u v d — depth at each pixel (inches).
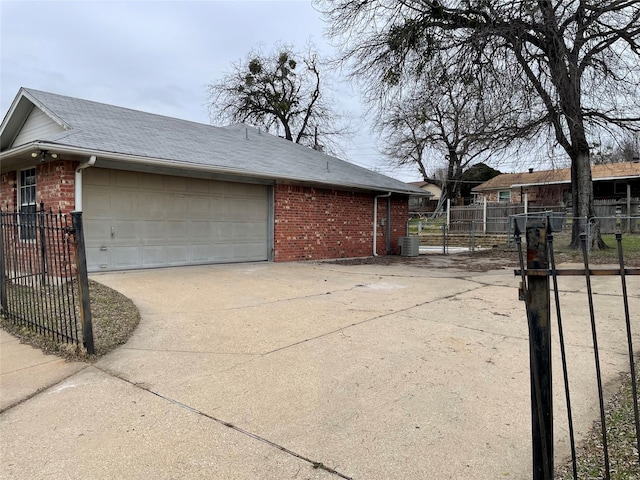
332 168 576.1
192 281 329.7
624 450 94.6
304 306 253.0
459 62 441.7
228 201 440.1
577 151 531.5
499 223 878.4
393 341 185.0
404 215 663.1
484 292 300.7
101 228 349.4
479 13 425.7
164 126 474.0
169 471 92.5
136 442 104.7
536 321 74.7
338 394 131.8
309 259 507.8
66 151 297.7
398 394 131.6
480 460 96.0
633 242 621.9
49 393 135.0
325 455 98.3
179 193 400.8
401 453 99.0
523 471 91.4
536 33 425.1
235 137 565.9
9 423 115.8
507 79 425.4
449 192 1349.7
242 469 93.0
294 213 490.6
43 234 210.1
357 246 573.3
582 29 423.8
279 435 107.6
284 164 493.4
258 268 416.5
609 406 120.0
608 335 192.1
